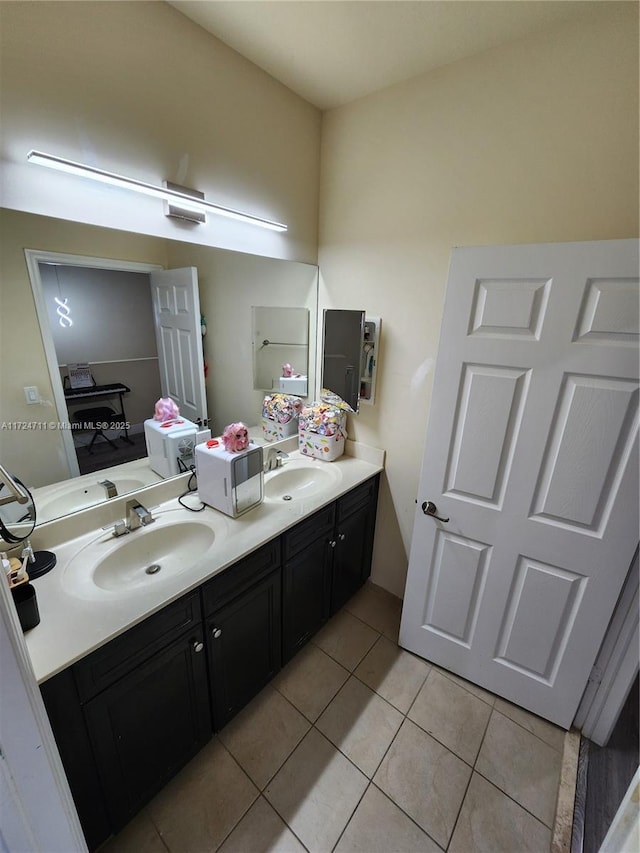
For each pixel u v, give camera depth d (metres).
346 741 1.51
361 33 1.36
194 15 1.31
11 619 0.60
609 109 1.25
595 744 1.53
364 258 1.96
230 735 1.52
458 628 1.74
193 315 1.66
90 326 1.36
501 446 1.45
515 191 1.48
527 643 1.58
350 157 1.89
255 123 1.64
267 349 2.04
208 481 1.59
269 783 1.37
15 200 1.10
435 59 1.49
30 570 1.19
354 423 2.23
